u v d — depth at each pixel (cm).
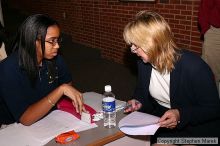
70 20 630
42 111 150
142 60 180
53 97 152
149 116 153
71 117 157
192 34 367
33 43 154
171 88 171
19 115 157
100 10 529
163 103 188
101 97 193
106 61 541
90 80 465
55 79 181
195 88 166
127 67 502
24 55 158
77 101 154
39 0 741
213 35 306
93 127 146
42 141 134
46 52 158
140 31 157
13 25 692
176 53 166
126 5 463
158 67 167
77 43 622
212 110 163
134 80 451
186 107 167
